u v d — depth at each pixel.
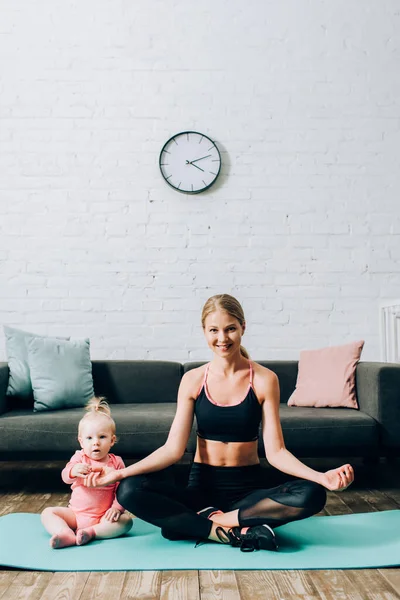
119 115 3.70
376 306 3.67
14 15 3.72
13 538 1.89
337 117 3.74
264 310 3.66
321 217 3.70
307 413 2.69
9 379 2.98
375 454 2.60
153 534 1.97
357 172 3.72
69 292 3.63
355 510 2.29
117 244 3.66
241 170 3.70
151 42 3.73
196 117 3.72
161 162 3.68
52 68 3.71
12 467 3.20
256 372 1.95
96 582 1.56
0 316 3.60
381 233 3.70
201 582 1.56
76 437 2.54
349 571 1.63
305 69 3.75
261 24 3.76
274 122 3.73
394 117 3.75
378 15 3.74
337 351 3.05
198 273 3.66
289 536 1.92
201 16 3.75
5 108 3.68
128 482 1.79
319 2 3.73
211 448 1.92
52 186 3.66
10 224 3.64
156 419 2.59
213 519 1.85
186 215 3.68
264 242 3.68
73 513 1.98
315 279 3.67
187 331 3.64
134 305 3.64
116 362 3.28
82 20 3.73
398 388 2.61
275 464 1.87
